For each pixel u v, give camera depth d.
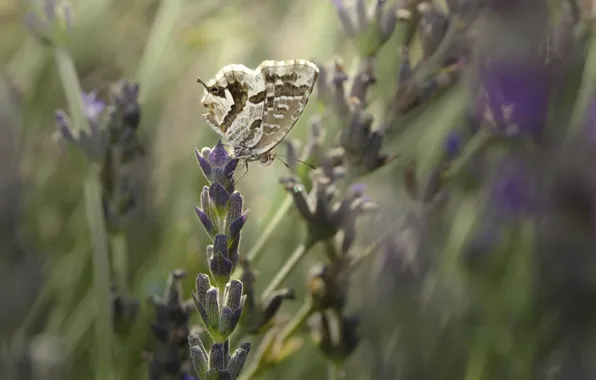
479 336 0.34
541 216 0.29
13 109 0.34
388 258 0.33
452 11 0.29
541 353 0.32
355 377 0.33
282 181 0.28
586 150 0.28
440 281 0.34
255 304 0.28
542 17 0.28
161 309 0.28
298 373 0.34
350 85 0.29
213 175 0.24
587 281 0.29
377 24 0.29
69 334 0.35
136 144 0.30
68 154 0.30
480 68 0.29
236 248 0.24
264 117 0.27
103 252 0.30
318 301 0.28
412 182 0.30
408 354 0.34
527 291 0.31
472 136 0.32
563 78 0.29
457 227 0.34
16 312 0.33
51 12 0.31
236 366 0.24
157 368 0.28
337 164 0.29
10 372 0.32
